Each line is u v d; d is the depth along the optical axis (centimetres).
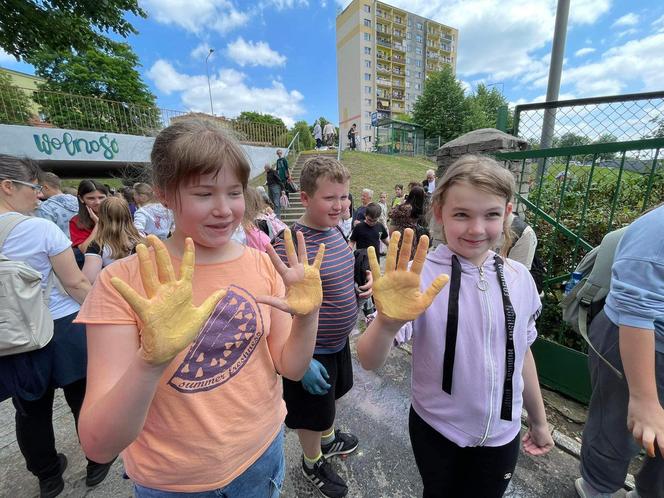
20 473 178
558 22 390
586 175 268
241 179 79
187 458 79
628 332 101
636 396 99
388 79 4997
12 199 146
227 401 83
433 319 108
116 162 930
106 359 69
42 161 820
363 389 239
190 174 71
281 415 102
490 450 110
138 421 63
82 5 886
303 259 86
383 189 1232
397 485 169
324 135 2111
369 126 4797
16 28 851
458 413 107
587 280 141
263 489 98
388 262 86
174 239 84
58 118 871
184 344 61
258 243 246
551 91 407
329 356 157
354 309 162
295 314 82
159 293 59
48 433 156
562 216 270
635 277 100
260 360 91
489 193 101
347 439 187
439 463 115
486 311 106
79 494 164
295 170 1340
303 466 170
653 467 134
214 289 84
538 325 264
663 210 101
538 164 294
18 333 132
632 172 226
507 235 127
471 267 110
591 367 138
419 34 5238
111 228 227
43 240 145
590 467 143
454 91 2888
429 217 137
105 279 74
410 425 124
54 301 153
